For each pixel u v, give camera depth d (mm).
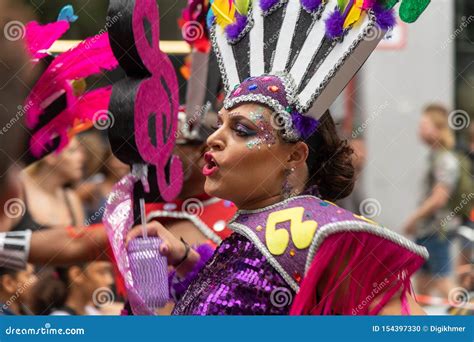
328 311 1549
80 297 2484
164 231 1888
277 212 1643
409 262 1562
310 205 1627
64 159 2570
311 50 1699
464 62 3258
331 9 1687
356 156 2150
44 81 2109
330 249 1530
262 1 1777
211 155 1686
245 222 1678
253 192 1675
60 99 2141
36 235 2145
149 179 1870
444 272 2842
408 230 2934
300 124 1675
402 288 1575
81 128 2207
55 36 2143
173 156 2010
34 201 2389
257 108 1665
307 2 1714
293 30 1736
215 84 2256
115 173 2750
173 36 2857
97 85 2408
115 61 2080
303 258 1571
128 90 1750
